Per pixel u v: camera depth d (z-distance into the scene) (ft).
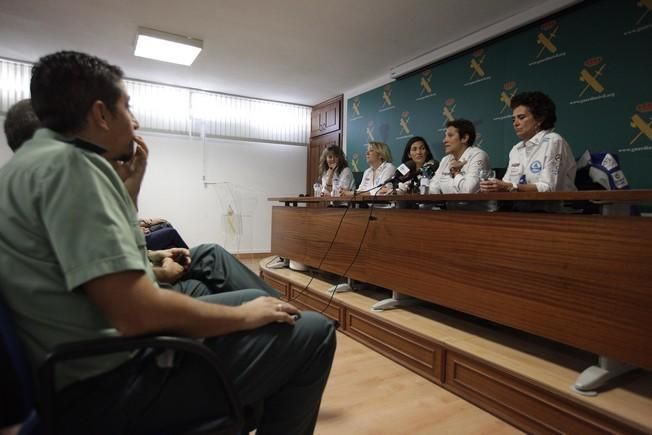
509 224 4.71
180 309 2.02
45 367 1.70
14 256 1.86
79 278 1.80
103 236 1.87
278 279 10.27
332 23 10.89
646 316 3.45
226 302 2.97
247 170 18.38
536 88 10.00
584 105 9.00
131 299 1.87
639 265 3.51
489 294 4.94
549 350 5.05
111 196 2.06
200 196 17.31
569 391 3.92
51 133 2.23
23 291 1.85
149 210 16.37
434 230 5.80
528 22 10.03
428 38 11.81
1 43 12.41
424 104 13.42
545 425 4.10
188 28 11.26
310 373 2.63
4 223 1.89
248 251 18.39
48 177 1.90
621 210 4.07
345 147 17.60
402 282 6.43
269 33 11.54
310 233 9.40
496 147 11.08
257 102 18.44
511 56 10.61
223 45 12.43
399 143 14.58
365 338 6.99
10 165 2.05
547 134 6.88
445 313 6.77
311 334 2.65
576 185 6.72
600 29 8.68
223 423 2.15
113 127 2.38
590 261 3.89
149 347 1.90
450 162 9.30
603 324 3.77
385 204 8.57
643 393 3.89
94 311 1.97
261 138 18.60
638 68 8.07
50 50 12.98
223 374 2.09
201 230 17.37
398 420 4.53
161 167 16.52
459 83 12.12
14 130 2.97
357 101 16.74
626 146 8.27
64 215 1.84
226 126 17.74
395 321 6.30
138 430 2.05
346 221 7.97
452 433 4.29
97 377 2.02
